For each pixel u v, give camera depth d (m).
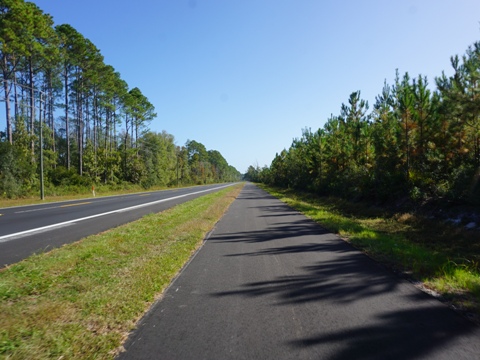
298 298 5.04
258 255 7.98
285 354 3.41
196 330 4.03
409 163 15.52
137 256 7.80
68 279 6.00
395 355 3.34
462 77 10.82
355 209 18.34
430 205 13.61
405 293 5.16
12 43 30.89
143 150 73.38
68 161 46.97
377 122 19.06
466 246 9.20
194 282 5.98
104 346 3.63
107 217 15.52
